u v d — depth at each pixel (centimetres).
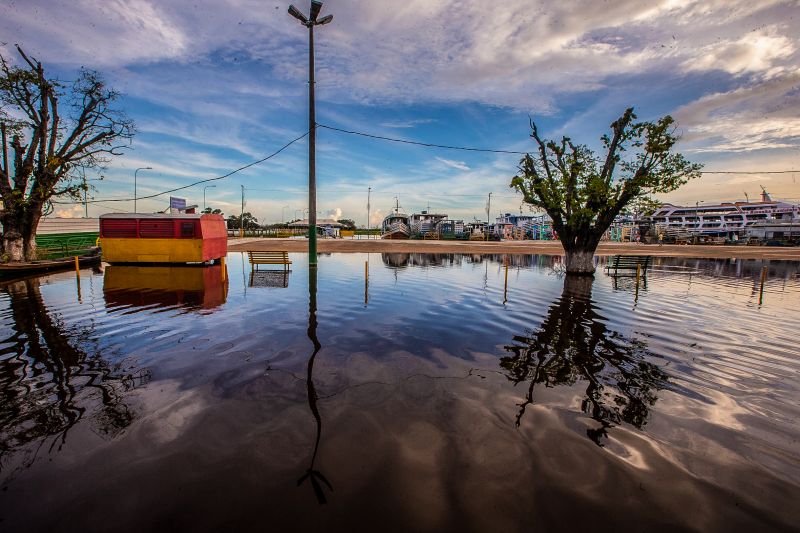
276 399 454
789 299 1216
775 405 462
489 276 1697
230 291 1235
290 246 3753
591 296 1215
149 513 274
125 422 400
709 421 421
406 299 1105
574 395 479
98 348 643
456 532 260
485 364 582
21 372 536
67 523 265
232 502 286
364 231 10606
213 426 392
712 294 1302
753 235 5388
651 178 1641
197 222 2058
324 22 1839
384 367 561
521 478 318
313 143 1900
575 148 1773
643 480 319
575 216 1770
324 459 338
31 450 350
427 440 370
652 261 2744
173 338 703
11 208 1966
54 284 1397
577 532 263
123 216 2062
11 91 1922
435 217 6675
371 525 265
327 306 998
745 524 273
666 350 667
